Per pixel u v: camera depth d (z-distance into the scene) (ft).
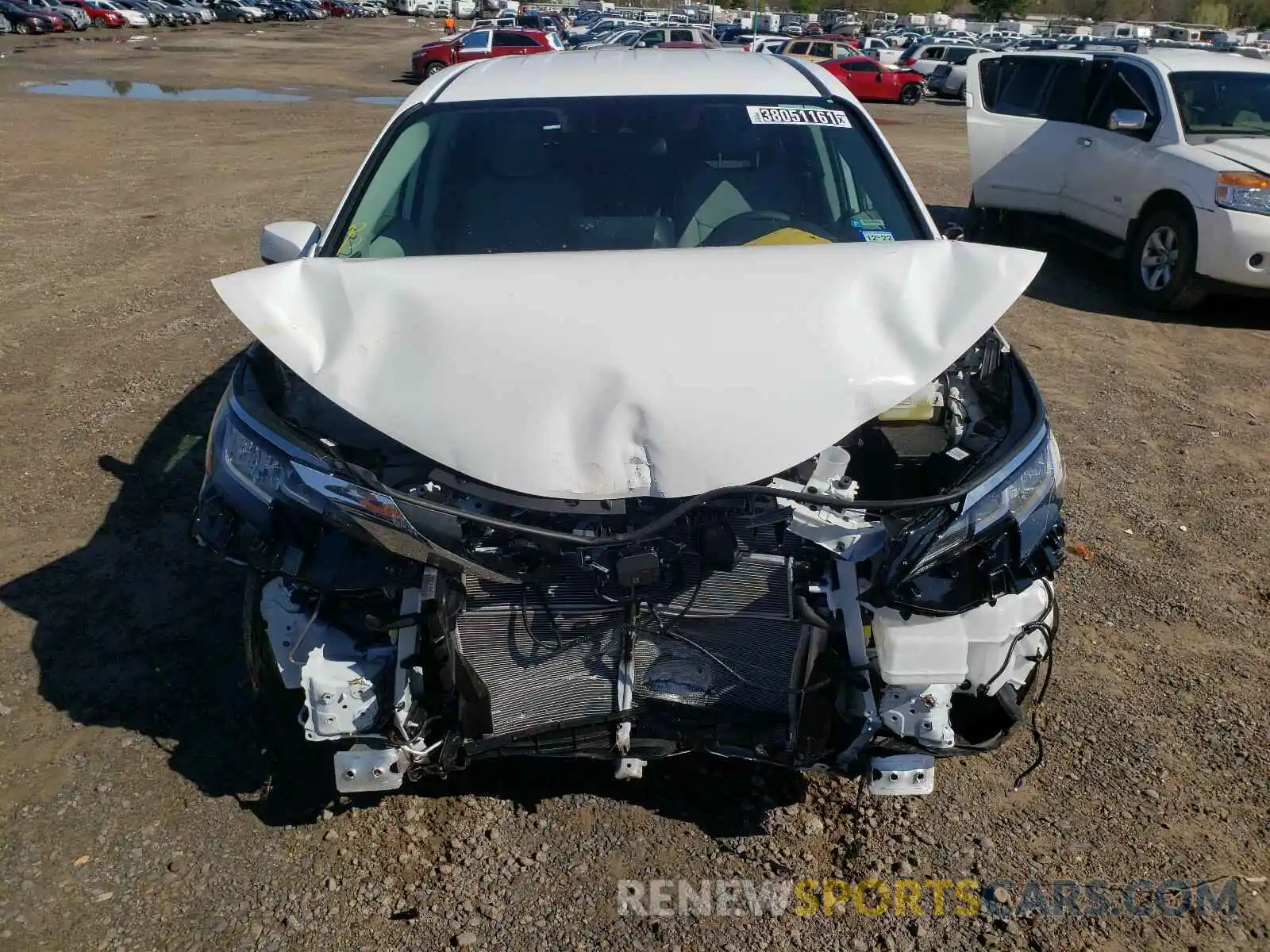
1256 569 13.70
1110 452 17.28
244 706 10.69
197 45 133.49
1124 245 26.86
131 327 22.94
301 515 7.86
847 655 8.18
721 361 8.00
